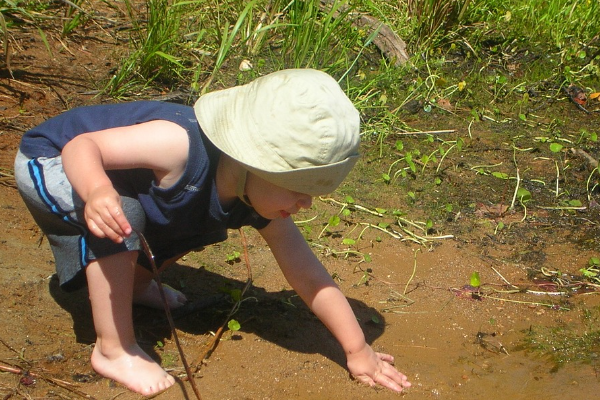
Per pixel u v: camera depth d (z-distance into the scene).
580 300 3.29
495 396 2.73
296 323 2.99
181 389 2.55
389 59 5.14
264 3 5.17
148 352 2.73
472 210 3.88
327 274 2.71
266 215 2.43
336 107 2.22
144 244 2.24
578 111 4.96
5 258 3.10
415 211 3.84
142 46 4.61
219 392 2.57
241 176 2.33
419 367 2.84
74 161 2.21
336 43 5.07
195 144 2.36
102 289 2.46
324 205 3.81
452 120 4.73
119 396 2.48
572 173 4.27
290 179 2.23
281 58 4.91
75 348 2.70
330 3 5.34
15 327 2.75
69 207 2.42
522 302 3.26
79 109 2.58
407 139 4.48
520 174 4.23
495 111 4.84
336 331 2.69
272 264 3.36
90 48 4.77
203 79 4.66
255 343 2.85
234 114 2.31
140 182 2.43
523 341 3.04
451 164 4.27
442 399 2.69
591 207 3.97
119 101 4.30
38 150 2.52
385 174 4.07
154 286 2.94
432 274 3.39
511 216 3.87
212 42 4.98
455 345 2.98
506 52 5.48
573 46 5.57
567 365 2.92
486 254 3.56
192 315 2.98
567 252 3.62
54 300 2.93
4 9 4.59
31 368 2.56
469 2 5.63
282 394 2.62
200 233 2.59
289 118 2.21
